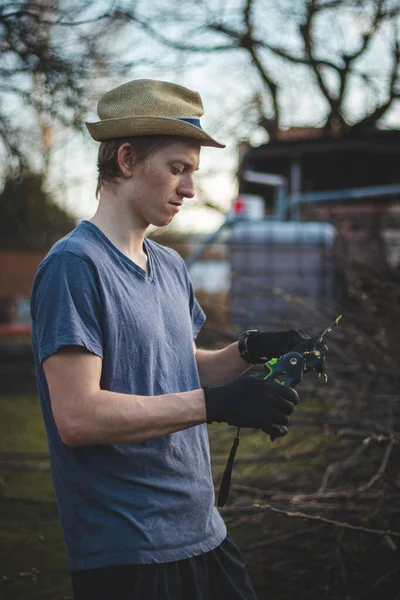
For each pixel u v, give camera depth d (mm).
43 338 1671
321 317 4117
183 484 1818
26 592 3023
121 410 1630
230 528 3453
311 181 8844
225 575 1877
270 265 6742
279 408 1658
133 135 1794
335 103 11664
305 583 2986
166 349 1850
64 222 7891
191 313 2121
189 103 1896
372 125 11469
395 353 3830
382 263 5508
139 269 1825
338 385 3850
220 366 2100
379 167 8727
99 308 1707
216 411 1665
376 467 3410
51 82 4230
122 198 1840
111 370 1726
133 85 1841
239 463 3623
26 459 4762
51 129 4949
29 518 3643
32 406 6812
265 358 2061
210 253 8430
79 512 1745
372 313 4078
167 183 1812
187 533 1809
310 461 3725
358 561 3033
